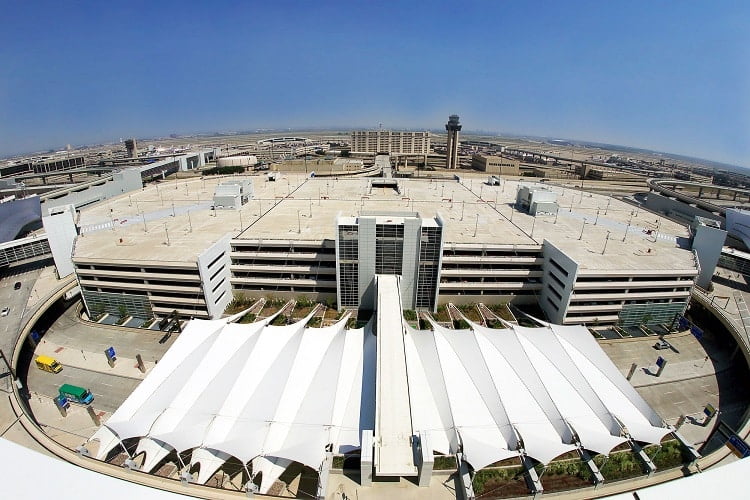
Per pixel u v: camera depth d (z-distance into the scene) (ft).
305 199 456.86
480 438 163.84
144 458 174.81
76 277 302.25
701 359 263.29
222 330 226.58
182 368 197.98
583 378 197.57
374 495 145.38
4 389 214.69
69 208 360.07
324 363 202.90
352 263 281.54
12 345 241.96
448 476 151.84
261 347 213.66
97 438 169.68
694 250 300.81
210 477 156.56
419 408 181.68
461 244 302.66
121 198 478.18
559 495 144.46
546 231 347.15
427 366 203.82
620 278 274.98
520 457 160.04
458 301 311.27
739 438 174.70
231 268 308.81
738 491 82.53
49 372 242.58
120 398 223.92
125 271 283.59
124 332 282.56
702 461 166.30
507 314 300.81
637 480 154.61
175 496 84.64
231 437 164.25
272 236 317.01
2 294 300.40
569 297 273.75
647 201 603.67
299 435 164.25
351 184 564.71
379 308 235.81
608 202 495.00
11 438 182.80
